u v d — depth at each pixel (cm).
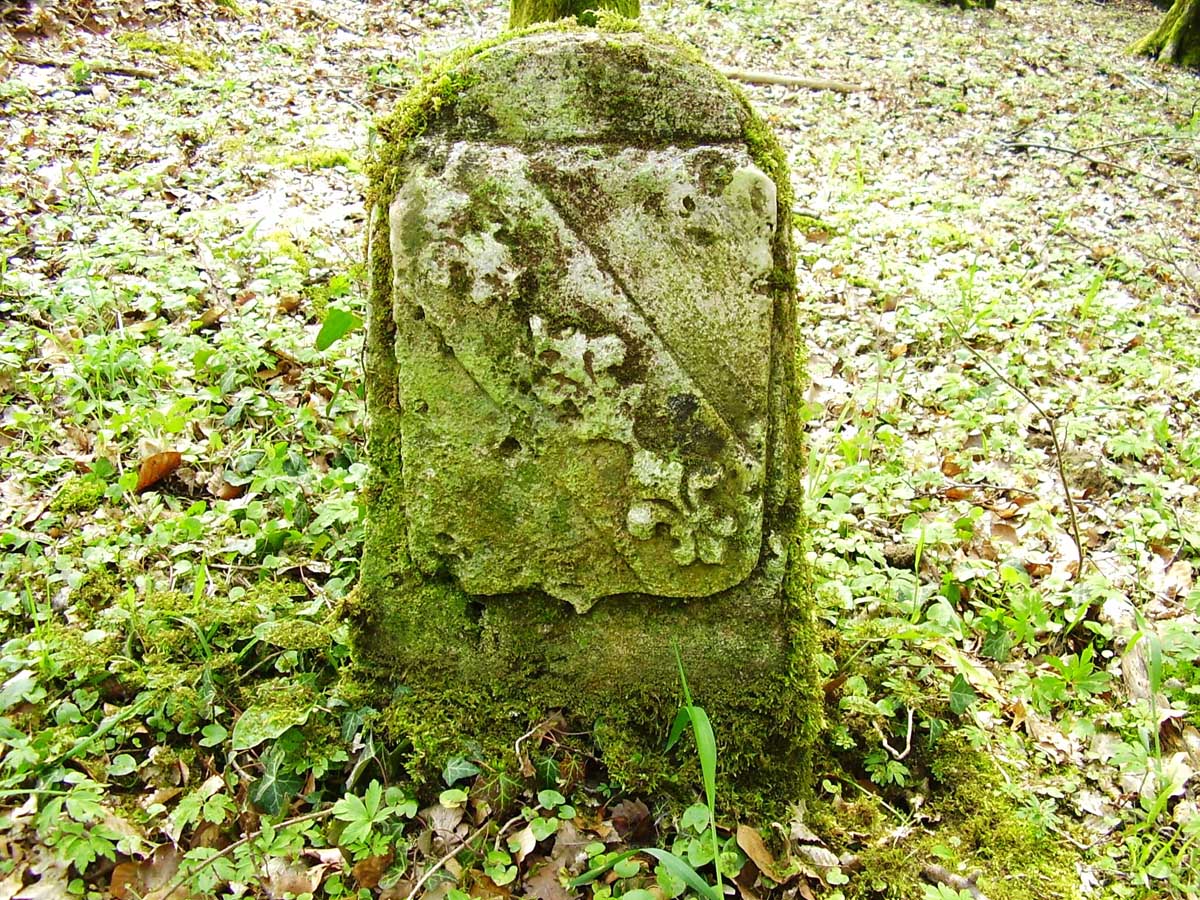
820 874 242
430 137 231
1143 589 345
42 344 387
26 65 641
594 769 260
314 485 333
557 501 244
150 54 702
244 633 271
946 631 293
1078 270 585
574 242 229
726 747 259
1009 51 1172
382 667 264
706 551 243
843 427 420
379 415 249
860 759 275
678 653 248
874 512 359
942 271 559
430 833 239
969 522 350
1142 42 1255
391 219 229
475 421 240
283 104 683
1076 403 443
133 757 244
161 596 275
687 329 234
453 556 251
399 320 236
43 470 329
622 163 227
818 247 574
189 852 222
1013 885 245
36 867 213
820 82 933
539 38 228
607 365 232
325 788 248
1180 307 565
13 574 288
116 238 448
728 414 239
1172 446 427
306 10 870
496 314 231
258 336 403
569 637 258
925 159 785
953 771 271
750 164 227
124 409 347
